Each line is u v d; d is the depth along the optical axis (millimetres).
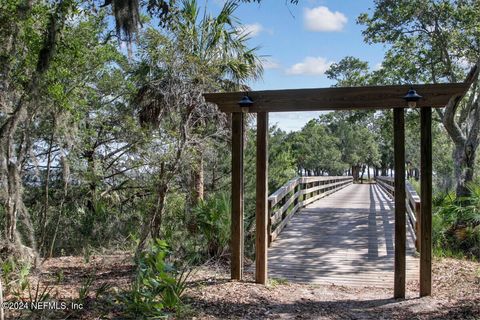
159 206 7988
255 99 6438
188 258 7680
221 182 10203
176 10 7285
